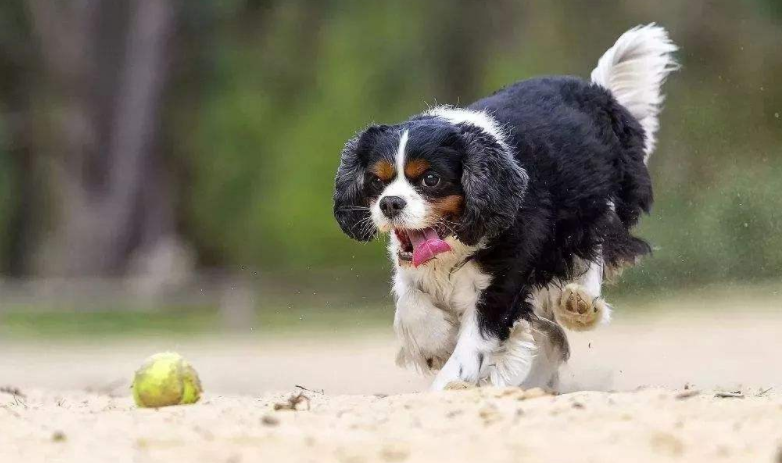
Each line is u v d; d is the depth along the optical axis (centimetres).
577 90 860
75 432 555
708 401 605
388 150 753
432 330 783
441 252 732
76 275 2766
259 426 564
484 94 2755
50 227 3155
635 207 879
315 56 2850
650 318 1686
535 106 820
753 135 2342
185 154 2950
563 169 793
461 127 752
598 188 816
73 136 2791
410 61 2791
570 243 800
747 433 504
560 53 2750
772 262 1728
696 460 459
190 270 2889
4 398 857
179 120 2909
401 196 738
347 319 2116
